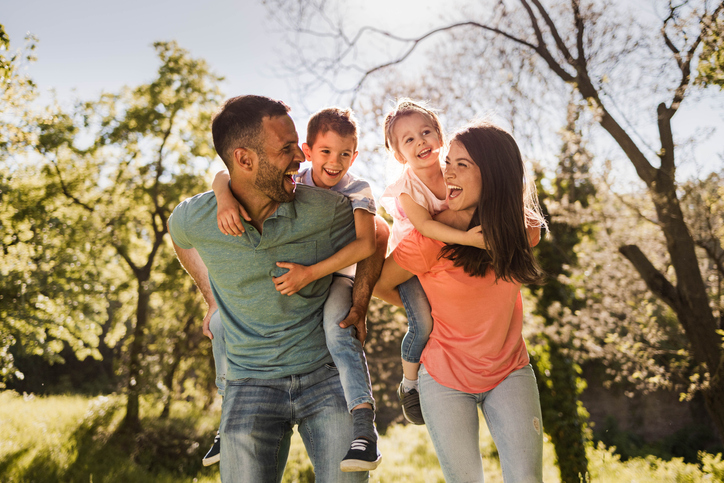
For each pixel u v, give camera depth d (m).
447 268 2.34
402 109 2.65
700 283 7.50
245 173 2.09
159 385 16.52
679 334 8.42
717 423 7.55
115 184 17.48
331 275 2.42
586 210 7.11
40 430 14.30
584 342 7.88
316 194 2.25
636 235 8.05
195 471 13.76
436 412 2.31
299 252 2.24
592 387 22.89
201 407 20.06
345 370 2.20
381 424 18.58
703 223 7.49
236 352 2.30
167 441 15.08
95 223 16.91
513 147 2.29
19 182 15.87
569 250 7.76
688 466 9.73
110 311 21.33
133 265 17.58
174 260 17.67
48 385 29.94
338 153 2.63
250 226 2.14
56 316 17.05
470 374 2.29
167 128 17.42
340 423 2.21
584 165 7.16
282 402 2.25
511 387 2.27
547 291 7.77
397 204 2.73
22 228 15.57
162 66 17.36
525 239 2.27
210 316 2.66
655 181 7.27
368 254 2.35
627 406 21.84
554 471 9.40
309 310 2.31
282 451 2.38
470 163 2.24
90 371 31.94
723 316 7.89
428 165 2.55
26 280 15.45
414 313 2.57
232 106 2.06
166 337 17.44
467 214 2.42
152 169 17.42
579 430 7.74
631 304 8.15
